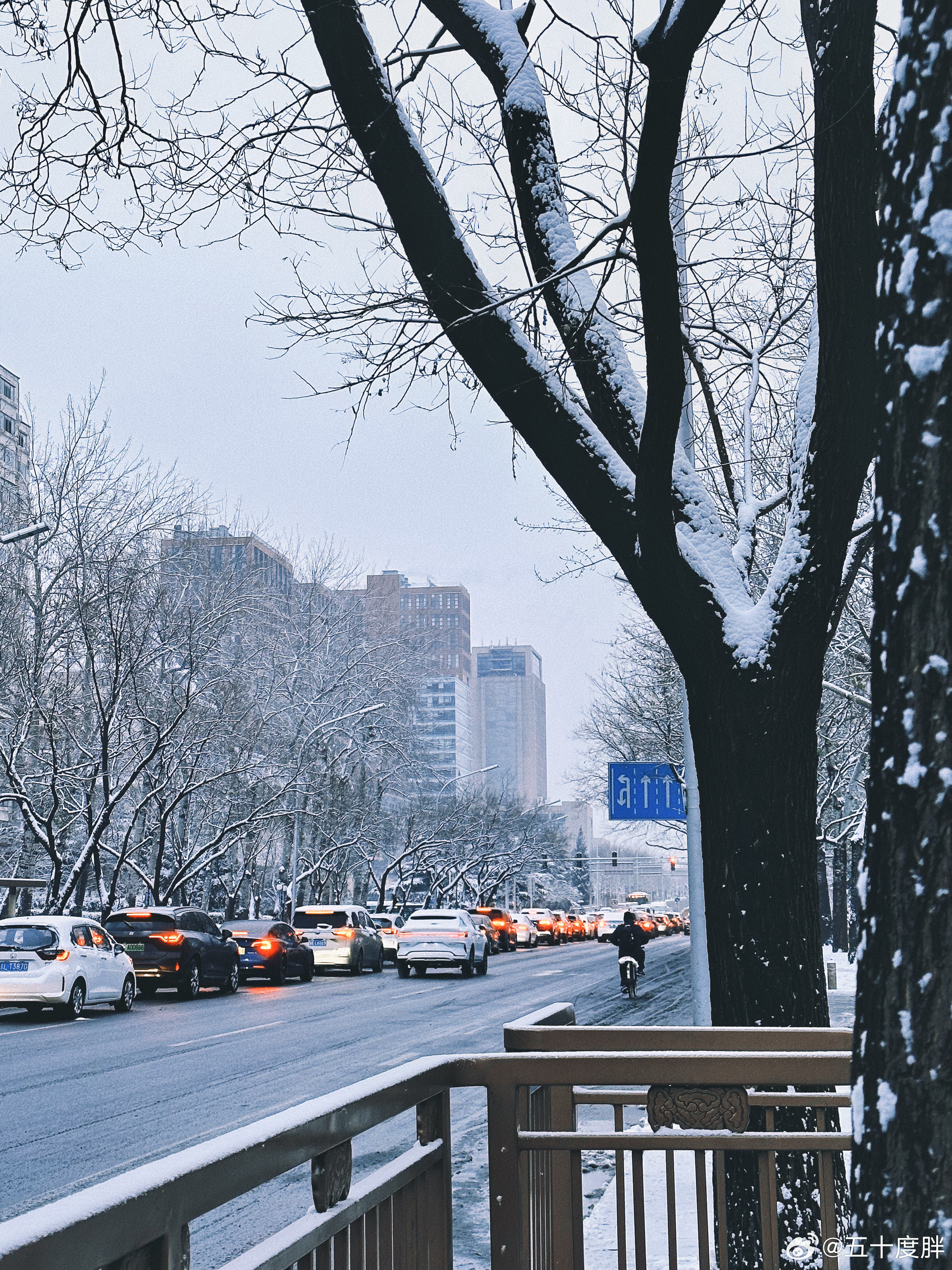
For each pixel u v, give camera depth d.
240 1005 25.41
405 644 59.44
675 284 4.89
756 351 7.95
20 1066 15.10
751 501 6.83
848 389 5.76
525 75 6.85
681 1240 6.71
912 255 2.36
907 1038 2.20
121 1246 1.70
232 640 43.97
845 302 5.72
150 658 35.53
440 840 64.00
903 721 2.28
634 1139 3.70
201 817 43.62
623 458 6.50
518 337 6.22
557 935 73.94
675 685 32.16
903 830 2.25
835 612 6.40
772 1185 3.67
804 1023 5.65
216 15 7.10
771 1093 3.70
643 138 4.73
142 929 26.70
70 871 38.09
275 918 52.59
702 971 13.94
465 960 36.19
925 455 2.30
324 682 51.03
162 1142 10.21
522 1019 4.25
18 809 44.00
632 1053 3.71
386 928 45.75
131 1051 16.59
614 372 6.66
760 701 5.82
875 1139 2.23
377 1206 2.89
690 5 4.55
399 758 56.47
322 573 53.78
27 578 35.94
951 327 2.31
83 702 36.47
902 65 2.45
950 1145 2.14
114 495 37.00
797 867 5.79
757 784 5.80
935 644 2.26
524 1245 3.69
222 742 39.09
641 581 5.97
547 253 6.73
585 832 179.75
